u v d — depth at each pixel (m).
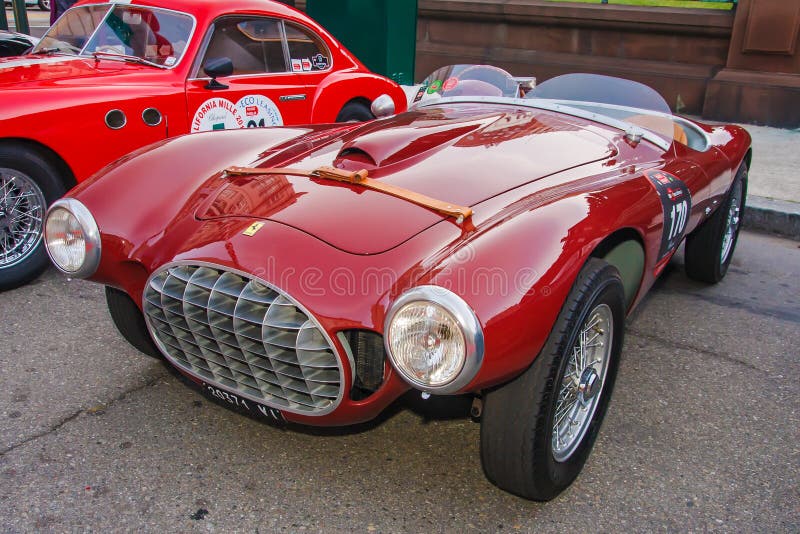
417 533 2.10
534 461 2.04
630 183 2.57
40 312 3.43
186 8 4.71
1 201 3.58
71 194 2.46
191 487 2.25
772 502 2.28
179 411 2.64
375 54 9.51
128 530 2.05
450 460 2.44
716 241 3.91
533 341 1.87
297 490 2.26
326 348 1.94
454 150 2.65
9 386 2.75
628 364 3.18
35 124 3.63
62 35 5.04
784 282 4.33
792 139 7.59
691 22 8.46
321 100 5.47
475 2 9.86
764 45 8.05
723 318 3.73
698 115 8.62
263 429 2.56
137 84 4.27
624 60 9.05
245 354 2.07
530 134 2.90
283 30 5.26
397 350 1.79
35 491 2.19
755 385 3.04
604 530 2.13
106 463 2.34
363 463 2.40
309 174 2.46
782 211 5.27
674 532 2.13
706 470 2.44
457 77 3.78
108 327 3.30
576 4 9.17
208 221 2.30
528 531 2.12
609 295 2.18
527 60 9.59
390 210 2.20
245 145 2.89
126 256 2.35
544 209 2.15
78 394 2.72
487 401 2.06
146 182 2.54
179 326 2.22
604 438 2.60
